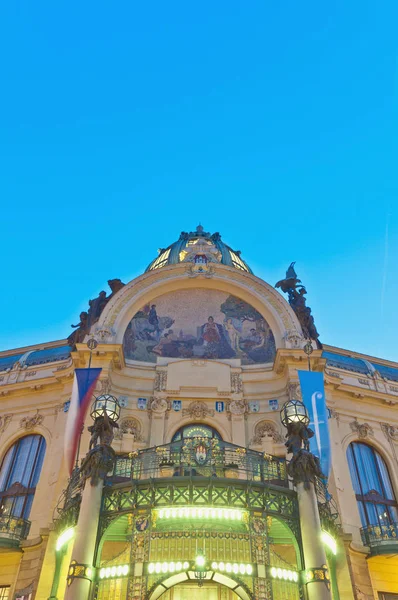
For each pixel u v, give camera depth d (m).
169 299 31.59
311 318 30.72
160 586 17.02
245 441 25.81
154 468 19.08
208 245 35.00
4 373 30.81
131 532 16.97
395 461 28.75
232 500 17.45
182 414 26.67
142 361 28.83
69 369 27.95
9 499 25.98
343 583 20.95
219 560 16.38
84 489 17.62
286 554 21.45
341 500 25.44
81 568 15.71
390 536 24.25
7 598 22.08
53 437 26.94
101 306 30.80
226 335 30.27
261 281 31.44
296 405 20.34
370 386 31.52
